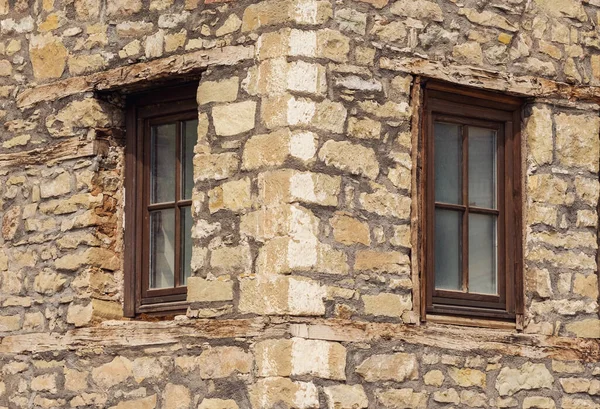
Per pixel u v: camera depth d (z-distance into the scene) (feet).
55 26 38.27
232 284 33.88
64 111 37.83
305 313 32.99
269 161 33.63
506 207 37.24
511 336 36.11
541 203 37.01
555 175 37.29
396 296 34.47
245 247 33.83
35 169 38.22
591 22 38.45
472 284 36.63
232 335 33.65
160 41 36.19
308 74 33.81
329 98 34.04
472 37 36.42
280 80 33.76
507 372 35.94
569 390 36.73
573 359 36.86
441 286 36.09
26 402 37.45
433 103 36.24
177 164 36.63
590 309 37.32
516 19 37.17
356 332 33.68
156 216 37.01
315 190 33.50
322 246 33.42
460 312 36.04
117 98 37.60
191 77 35.91
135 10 36.81
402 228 34.81
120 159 37.63
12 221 38.45
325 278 33.40
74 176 37.47
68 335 36.81
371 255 34.19
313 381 32.91
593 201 37.81
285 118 33.53
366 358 33.78
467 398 35.24
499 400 35.73
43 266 37.68
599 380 37.22
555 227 37.14
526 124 37.37
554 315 36.81
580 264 37.37
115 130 37.63
